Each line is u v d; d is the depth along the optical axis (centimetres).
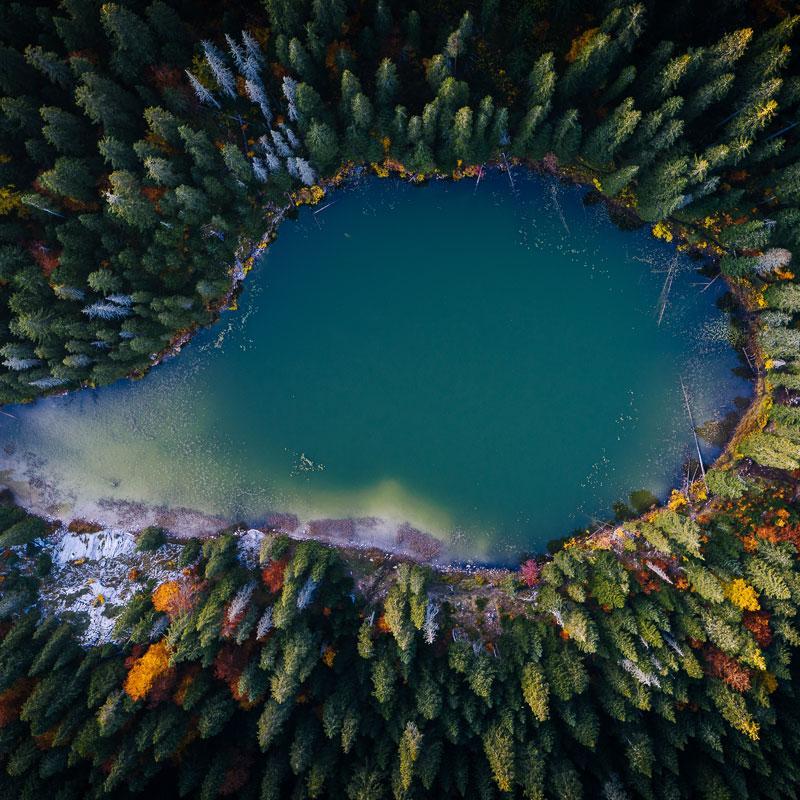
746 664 3919
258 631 3875
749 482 4331
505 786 3591
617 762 4006
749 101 3684
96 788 3788
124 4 3584
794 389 4353
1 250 3769
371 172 4547
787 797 4000
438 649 4259
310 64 3812
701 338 4616
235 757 3997
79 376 4366
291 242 4697
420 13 3941
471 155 4147
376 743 3938
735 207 4053
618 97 3978
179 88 3838
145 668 3881
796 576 3984
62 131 3650
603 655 3928
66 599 4528
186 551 4538
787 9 3616
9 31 3584
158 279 4172
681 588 4188
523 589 4538
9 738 3819
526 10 3716
